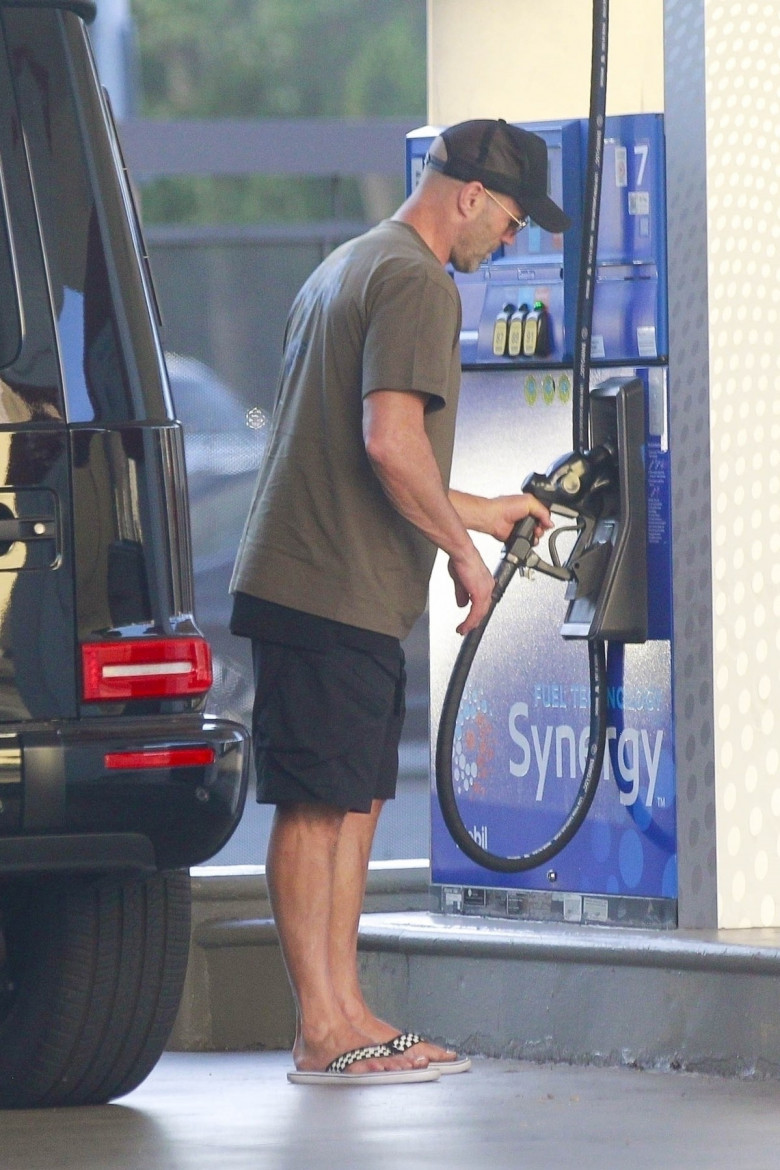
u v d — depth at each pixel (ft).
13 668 37.17
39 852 36.96
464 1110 39.32
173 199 228.63
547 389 49.44
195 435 73.97
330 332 42.47
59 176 38.47
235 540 75.92
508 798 50.08
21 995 40.65
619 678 48.08
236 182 228.43
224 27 239.91
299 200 227.61
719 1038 42.39
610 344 47.80
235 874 52.19
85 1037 40.50
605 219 47.88
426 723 75.92
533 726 49.78
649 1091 40.96
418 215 44.11
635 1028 43.91
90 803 37.06
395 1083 42.63
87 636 37.47
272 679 42.34
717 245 46.85
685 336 47.03
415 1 239.71
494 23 51.90
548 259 49.29
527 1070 44.32
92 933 40.27
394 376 41.32
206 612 76.48
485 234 44.09
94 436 37.78
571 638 47.01
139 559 37.88
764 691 47.24
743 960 41.86
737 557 47.01
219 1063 48.49
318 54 239.50
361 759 42.14
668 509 47.37
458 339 42.88
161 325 40.55
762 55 47.44
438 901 51.42
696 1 46.93
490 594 42.32
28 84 38.68
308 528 42.19
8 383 37.60
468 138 43.75
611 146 47.85
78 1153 35.58
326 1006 43.16
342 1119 38.60
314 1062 43.04
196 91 238.89
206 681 38.42
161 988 41.19
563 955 45.16
